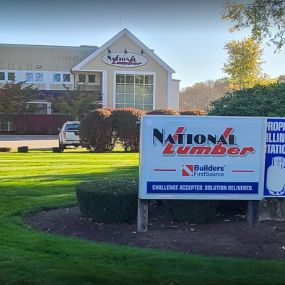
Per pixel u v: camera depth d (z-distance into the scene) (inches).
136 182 288.5
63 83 2166.6
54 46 2206.0
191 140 257.3
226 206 295.0
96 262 209.5
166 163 256.1
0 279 189.2
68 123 1077.8
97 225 272.1
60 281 188.2
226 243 239.6
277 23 518.6
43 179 470.3
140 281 188.7
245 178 261.6
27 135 1855.3
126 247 234.1
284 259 220.5
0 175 507.8
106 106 2023.9
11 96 1925.4
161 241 242.7
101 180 296.8
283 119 263.1
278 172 265.3
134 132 978.7
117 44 2028.8
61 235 260.1
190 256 219.1
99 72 2057.1
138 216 259.4
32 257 215.6
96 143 972.6
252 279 191.8
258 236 249.0
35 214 312.8
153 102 2062.0
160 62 2052.2
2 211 314.0
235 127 259.4
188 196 258.5
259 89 336.8
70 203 339.3
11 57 2165.4
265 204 271.9
